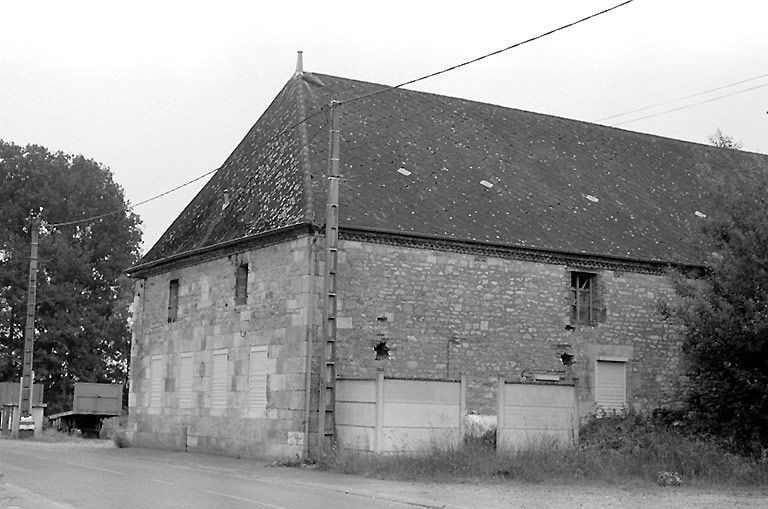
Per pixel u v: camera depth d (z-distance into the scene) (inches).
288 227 1000.9
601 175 1314.0
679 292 1009.5
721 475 837.8
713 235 979.3
